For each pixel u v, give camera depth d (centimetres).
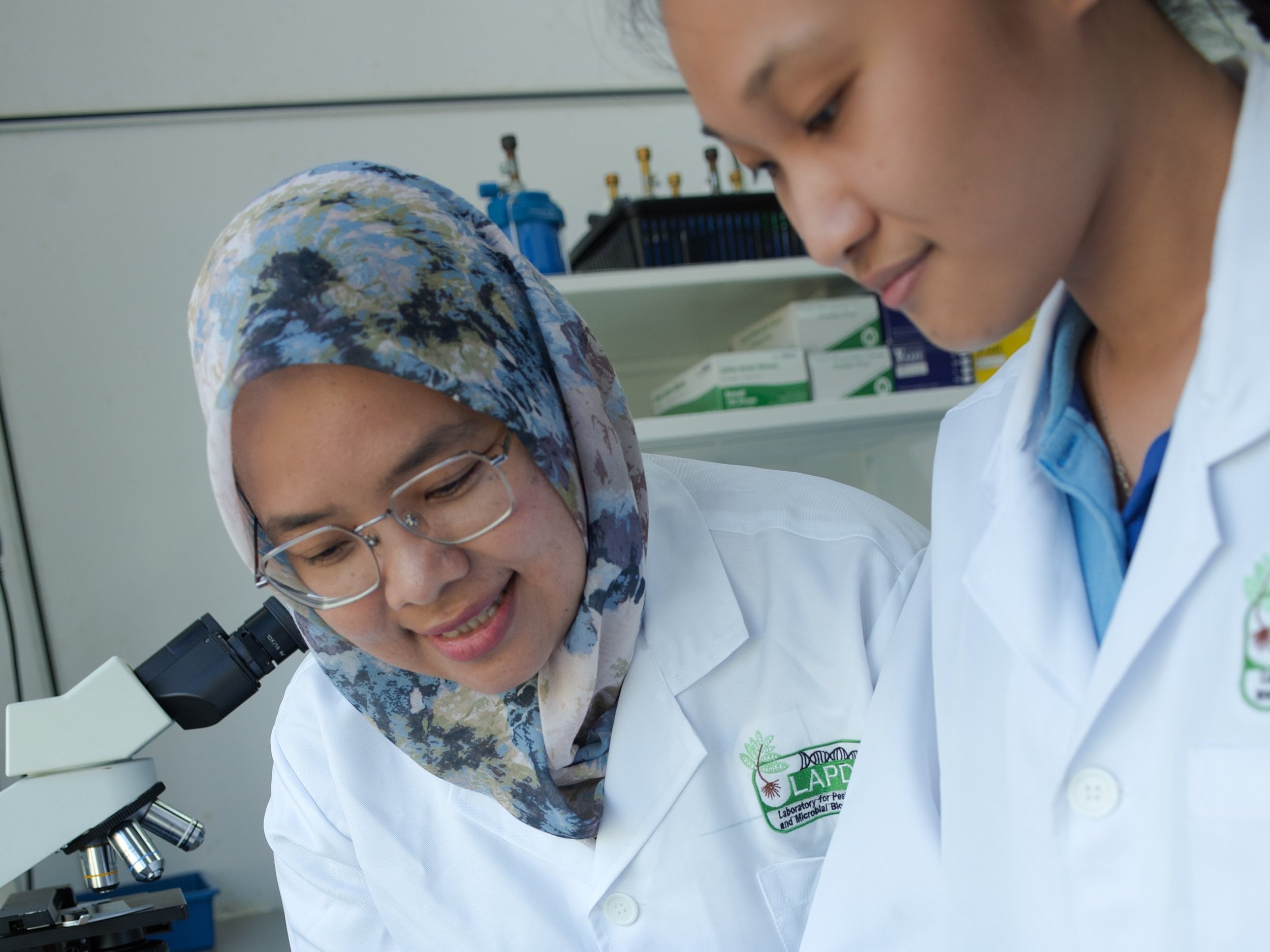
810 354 221
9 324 225
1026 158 54
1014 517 74
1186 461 60
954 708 79
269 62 242
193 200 236
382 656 104
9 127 226
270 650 128
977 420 93
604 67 262
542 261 212
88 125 230
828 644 112
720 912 107
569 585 103
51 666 221
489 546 96
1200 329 64
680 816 108
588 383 108
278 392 92
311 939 123
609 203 259
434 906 115
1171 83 59
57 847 124
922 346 228
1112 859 63
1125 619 61
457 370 95
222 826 225
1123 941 62
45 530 223
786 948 108
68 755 124
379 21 248
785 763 111
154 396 231
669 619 114
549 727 107
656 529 121
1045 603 70
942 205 54
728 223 221
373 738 122
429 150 251
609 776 111
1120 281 65
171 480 230
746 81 54
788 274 215
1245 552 58
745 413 211
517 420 97
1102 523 69
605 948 110
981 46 52
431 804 118
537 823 109
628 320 230
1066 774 65
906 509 251
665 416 216
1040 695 68
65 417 226
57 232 229
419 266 99
